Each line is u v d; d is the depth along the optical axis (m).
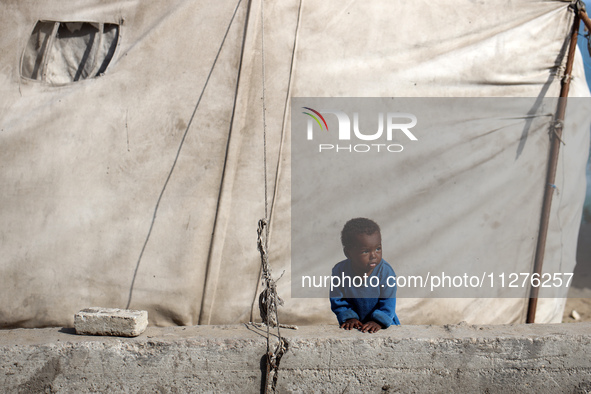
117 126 3.11
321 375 2.75
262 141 3.19
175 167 3.14
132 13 3.15
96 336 2.76
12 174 3.10
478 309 3.60
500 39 3.36
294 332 2.82
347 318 2.92
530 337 2.80
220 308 3.25
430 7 3.31
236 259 3.22
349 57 3.23
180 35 3.13
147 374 2.71
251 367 2.74
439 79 3.31
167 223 3.15
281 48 3.17
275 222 3.25
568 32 3.44
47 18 3.14
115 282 3.15
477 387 2.81
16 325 3.16
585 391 2.87
